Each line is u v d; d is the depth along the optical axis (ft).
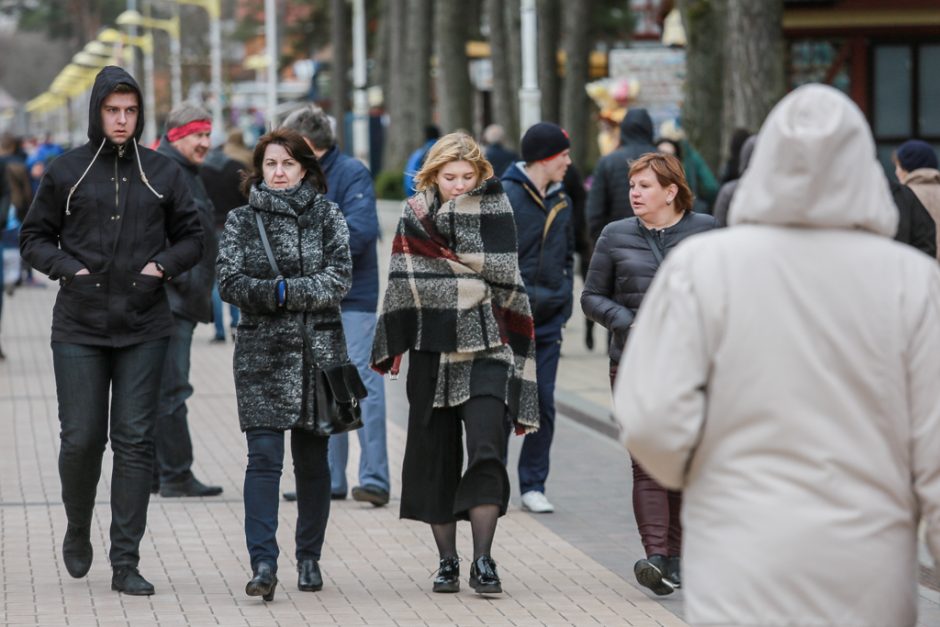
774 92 145.59
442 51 291.79
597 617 53.83
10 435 93.91
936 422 29.07
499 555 64.23
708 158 163.73
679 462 29.25
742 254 29.40
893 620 28.55
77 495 57.11
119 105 55.88
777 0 145.28
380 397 73.46
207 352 139.03
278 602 55.88
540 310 70.79
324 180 58.90
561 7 311.68
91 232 55.77
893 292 29.35
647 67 286.66
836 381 28.84
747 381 28.94
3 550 64.13
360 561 62.80
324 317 56.75
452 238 57.00
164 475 75.66
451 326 56.54
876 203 29.45
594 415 98.63
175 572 60.59
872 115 199.93
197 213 57.72
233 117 519.19
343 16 355.56
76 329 55.67
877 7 196.44
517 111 269.23
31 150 421.59
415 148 327.06
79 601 55.62
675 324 29.27
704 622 28.60
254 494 55.57
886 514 28.58
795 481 28.50
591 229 91.25
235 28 624.59
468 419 56.49
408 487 57.72
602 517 71.82
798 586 28.07
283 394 55.83
